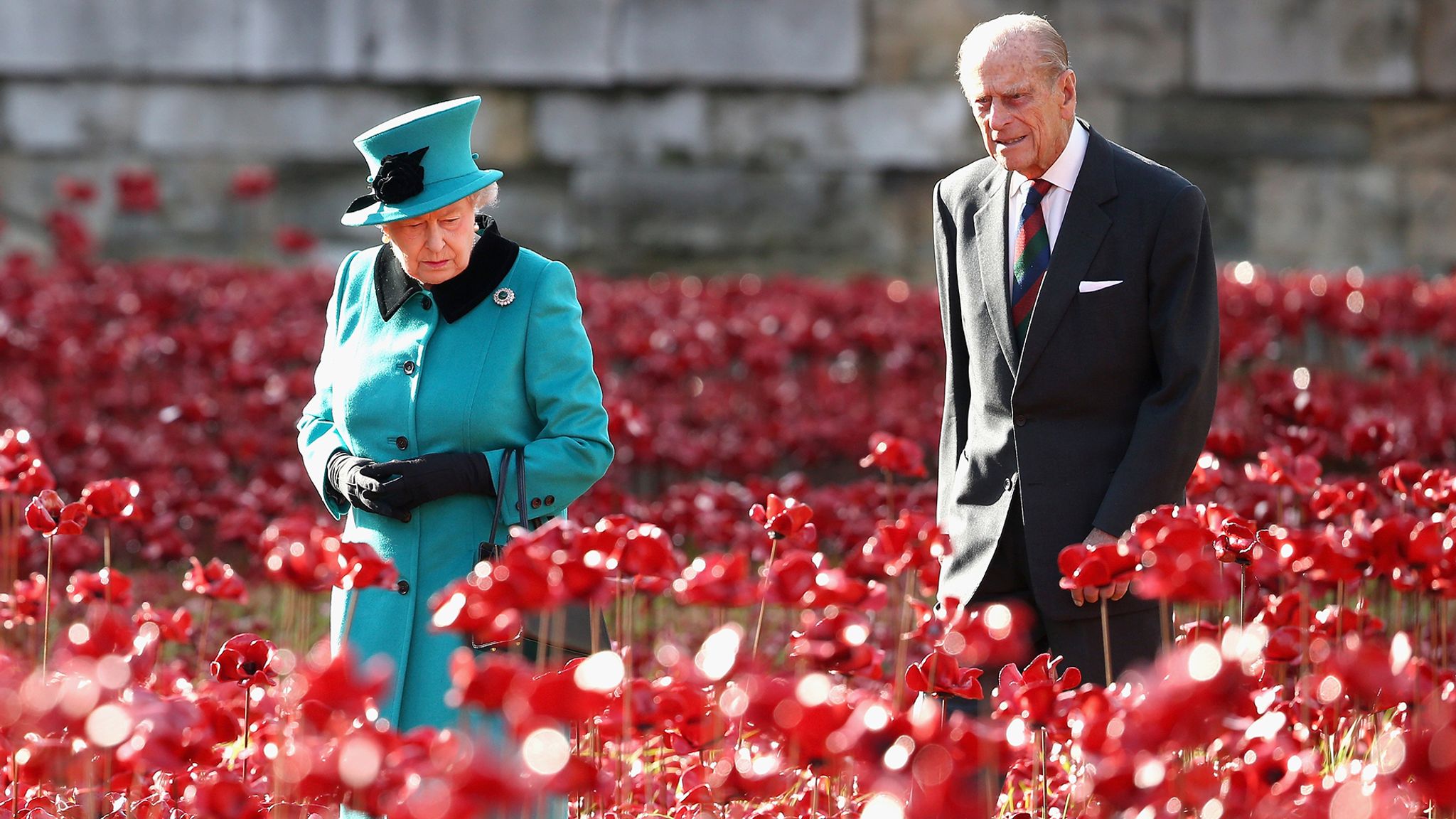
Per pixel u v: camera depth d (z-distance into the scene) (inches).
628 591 466.0
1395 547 442.3
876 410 1222.3
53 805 433.4
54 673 419.8
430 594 451.5
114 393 1136.2
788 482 838.5
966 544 519.5
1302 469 587.5
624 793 439.8
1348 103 2148.1
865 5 2176.4
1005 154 486.6
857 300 1428.4
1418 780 296.2
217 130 2206.0
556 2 2183.8
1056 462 498.0
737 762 368.5
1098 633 499.5
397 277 468.8
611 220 2207.2
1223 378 1243.8
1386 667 322.3
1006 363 509.7
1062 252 494.3
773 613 795.4
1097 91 2155.5
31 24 2188.7
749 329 1250.6
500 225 2210.9
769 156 2197.3
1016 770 444.1
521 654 456.8
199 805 349.1
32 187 2207.2
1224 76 2144.4
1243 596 472.7
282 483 1006.4
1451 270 2151.8
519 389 461.4
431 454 447.5
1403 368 1131.3
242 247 2212.1
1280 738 370.6
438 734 344.8
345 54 2187.5
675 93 2197.3
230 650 417.7
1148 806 326.3
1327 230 2156.7
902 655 465.7
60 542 773.3
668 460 1036.5
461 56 2185.0
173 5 2191.2
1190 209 486.9
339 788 356.8
